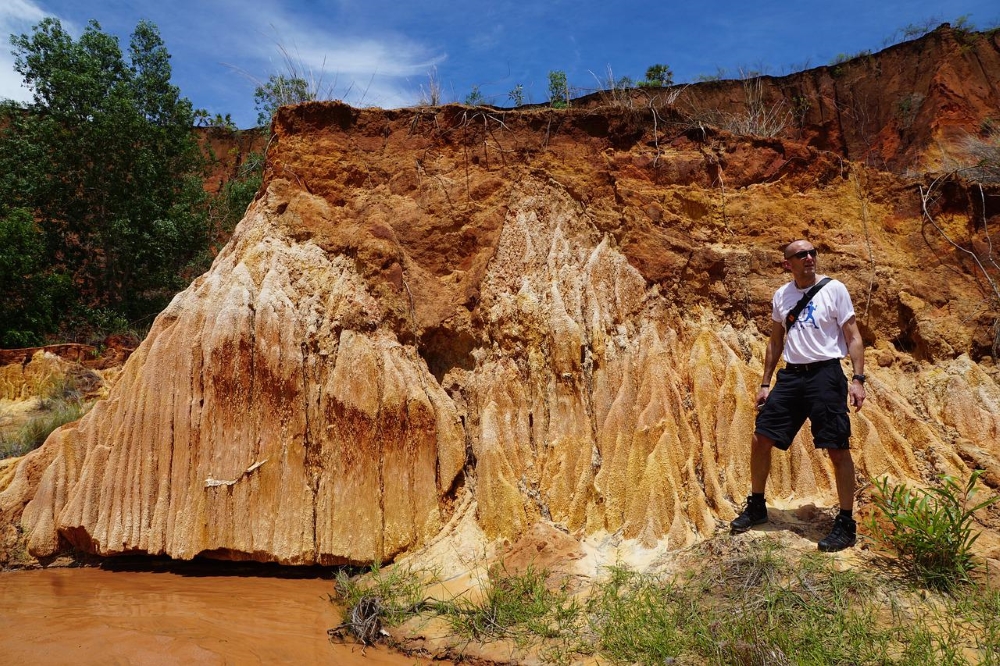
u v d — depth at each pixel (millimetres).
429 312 6680
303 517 5781
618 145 7242
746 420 5918
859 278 6938
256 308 6340
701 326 6656
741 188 7234
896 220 7305
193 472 5961
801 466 5613
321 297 6586
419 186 7105
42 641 4371
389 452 6031
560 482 5824
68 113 18328
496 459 5883
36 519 6219
